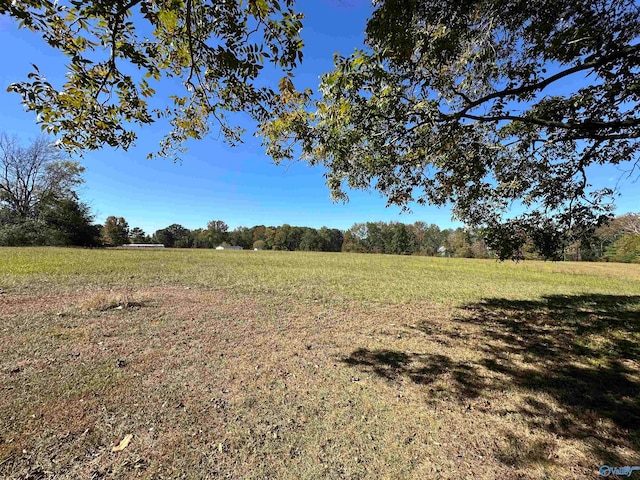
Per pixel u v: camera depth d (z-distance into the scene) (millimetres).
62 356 3691
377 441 2439
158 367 3561
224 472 2043
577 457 2309
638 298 8977
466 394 3252
